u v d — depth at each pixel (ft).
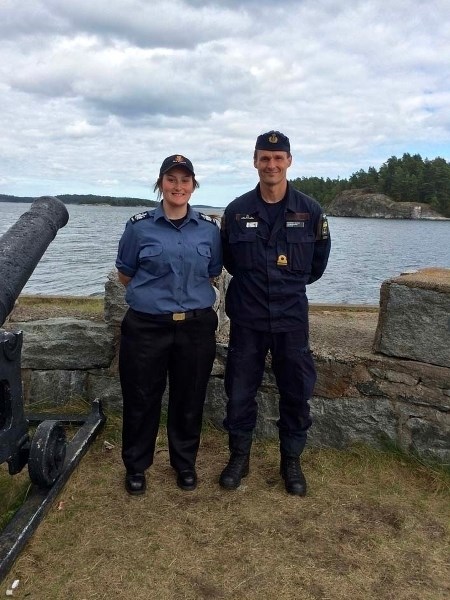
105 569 8.46
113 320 13.41
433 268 13.37
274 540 9.23
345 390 11.94
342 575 8.49
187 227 9.98
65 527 9.41
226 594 8.04
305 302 10.44
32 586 8.08
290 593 8.09
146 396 10.19
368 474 11.33
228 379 10.79
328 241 10.42
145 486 10.53
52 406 13.83
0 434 8.98
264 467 11.61
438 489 10.84
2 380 9.00
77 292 45.21
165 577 8.33
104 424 12.98
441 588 8.31
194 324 10.04
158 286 9.86
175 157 9.60
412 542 9.31
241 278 10.43
